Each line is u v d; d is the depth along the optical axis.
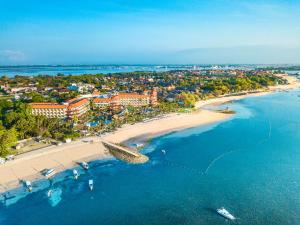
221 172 114.75
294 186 101.88
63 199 98.00
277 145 147.12
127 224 83.56
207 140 158.75
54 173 117.31
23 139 156.38
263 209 88.31
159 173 116.25
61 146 146.38
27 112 196.12
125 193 101.00
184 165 123.12
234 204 91.44
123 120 197.50
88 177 114.25
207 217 85.31
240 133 171.88
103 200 96.75
